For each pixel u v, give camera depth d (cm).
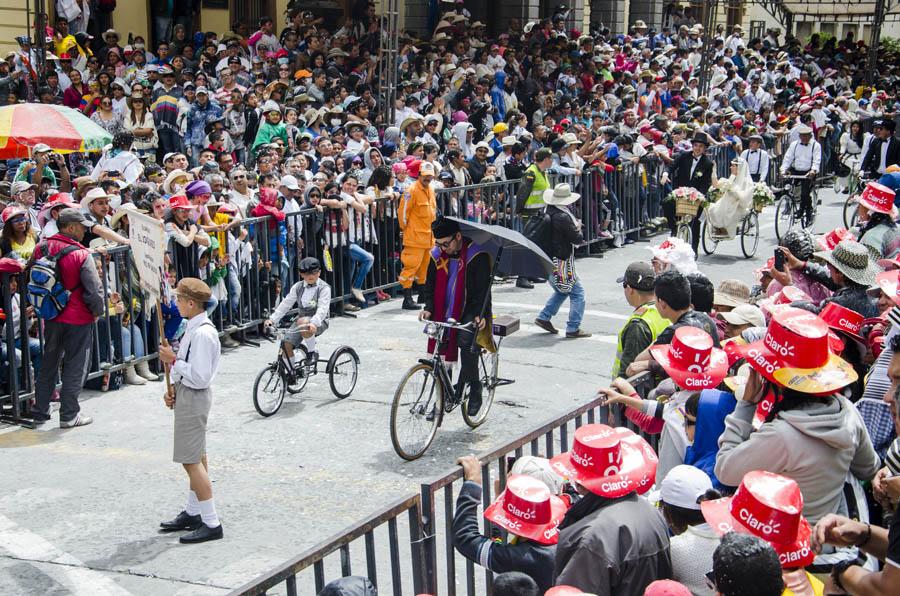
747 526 910
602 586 962
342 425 2359
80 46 4844
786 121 6481
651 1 8912
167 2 5609
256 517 1861
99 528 1812
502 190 4025
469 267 2236
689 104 6669
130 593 1587
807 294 2041
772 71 8425
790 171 4881
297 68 5291
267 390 2419
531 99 6106
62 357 2352
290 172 3456
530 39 6775
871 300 1778
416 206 3391
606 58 6981
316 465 2116
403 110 5019
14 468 2081
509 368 2820
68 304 2266
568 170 4184
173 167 3200
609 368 2844
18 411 2347
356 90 5128
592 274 4081
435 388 2205
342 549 1079
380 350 2967
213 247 2820
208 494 1764
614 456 1002
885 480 1030
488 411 2452
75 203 2755
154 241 1766
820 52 10069
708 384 1303
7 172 3703
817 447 1045
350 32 5838
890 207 2536
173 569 1662
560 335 3181
